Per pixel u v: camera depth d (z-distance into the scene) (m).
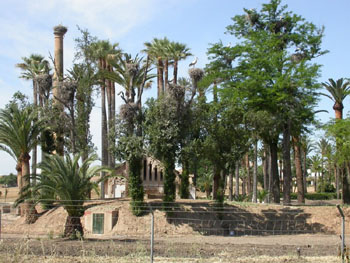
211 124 32.22
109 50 43.78
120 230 27.42
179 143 30.30
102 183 40.25
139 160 29.64
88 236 26.28
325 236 28.03
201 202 32.03
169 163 29.72
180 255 17.70
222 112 33.00
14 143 31.23
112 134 30.16
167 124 28.95
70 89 35.75
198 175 69.44
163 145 28.83
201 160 35.03
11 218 34.41
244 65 36.09
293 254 18.41
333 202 51.62
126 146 28.59
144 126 29.86
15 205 29.73
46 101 37.22
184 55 46.56
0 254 16.66
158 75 47.41
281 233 29.25
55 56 46.16
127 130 30.11
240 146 32.88
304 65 33.97
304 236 27.98
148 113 29.80
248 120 33.94
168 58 47.59
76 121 37.75
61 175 23.86
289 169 35.75
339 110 44.59
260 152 58.69
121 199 32.12
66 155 24.59
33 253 17.56
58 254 17.44
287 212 31.16
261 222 30.12
